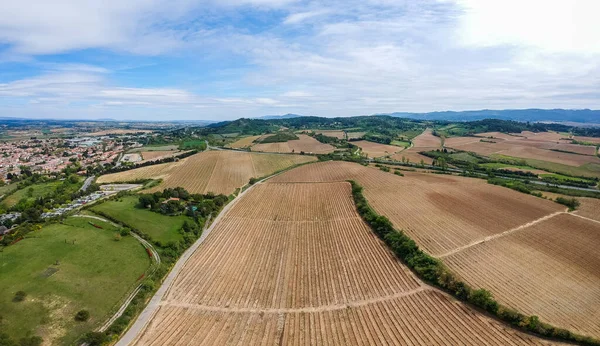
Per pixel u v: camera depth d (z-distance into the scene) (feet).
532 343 144.46
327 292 191.21
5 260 200.13
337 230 273.33
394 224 270.26
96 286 184.03
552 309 166.09
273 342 150.41
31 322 153.99
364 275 206.59
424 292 185.26
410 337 149.69
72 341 147.23
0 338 139.44
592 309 167.12
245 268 219.61
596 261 212.23
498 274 196.95
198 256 235.81
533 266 205.57
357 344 147.02
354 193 350.84
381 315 167.73
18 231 240.32
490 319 160.04
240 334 155.94
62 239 230.89
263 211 328.49
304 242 256.73
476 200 318.65
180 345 147.23
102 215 286.46
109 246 227.20
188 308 176.24
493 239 239.71
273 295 189.26
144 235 251.19
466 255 218.79
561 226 262.88
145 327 160.04
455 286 181.27
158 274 202.28
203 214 309.42
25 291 172.04
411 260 212.64
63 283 181.37
